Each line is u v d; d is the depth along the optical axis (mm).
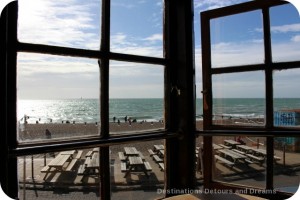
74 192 3912
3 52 896
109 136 1191
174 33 1387
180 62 1373
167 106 1384
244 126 1482
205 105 1561
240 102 1561
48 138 1072
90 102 1278
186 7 1368
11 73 954
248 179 2949
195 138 1381
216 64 1567
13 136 957
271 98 1409
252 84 1473
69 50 1078
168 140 1384
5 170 888
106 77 1188
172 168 1385
